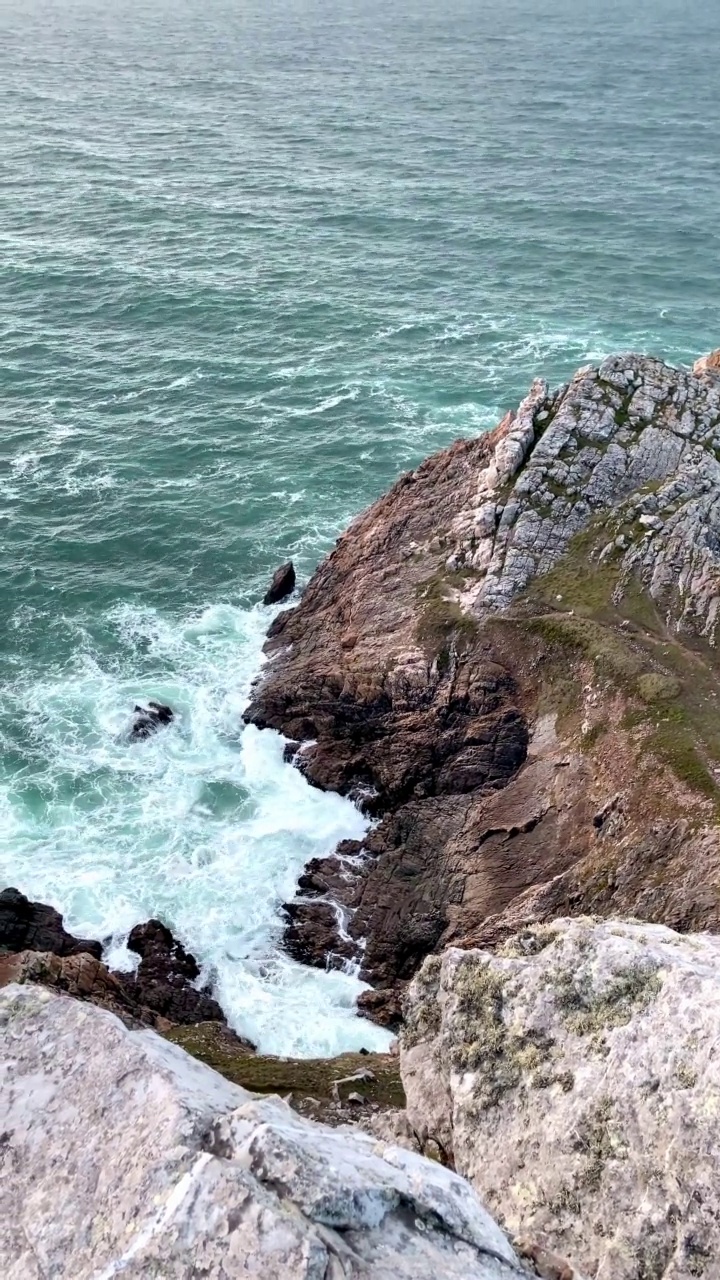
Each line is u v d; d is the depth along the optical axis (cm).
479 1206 1062
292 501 7844
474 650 5309
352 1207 941
